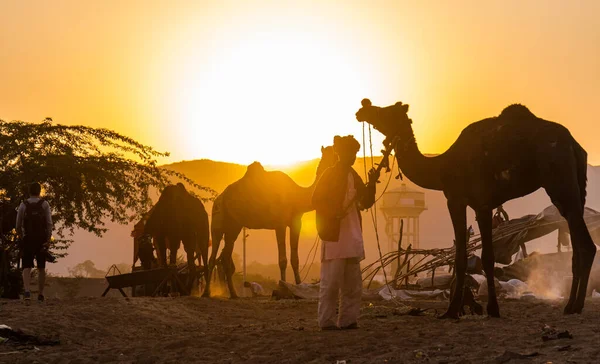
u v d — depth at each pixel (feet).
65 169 69.46
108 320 36.09
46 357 26.81
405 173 33.91
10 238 62.54
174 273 54.54
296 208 58.08
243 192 57.31
